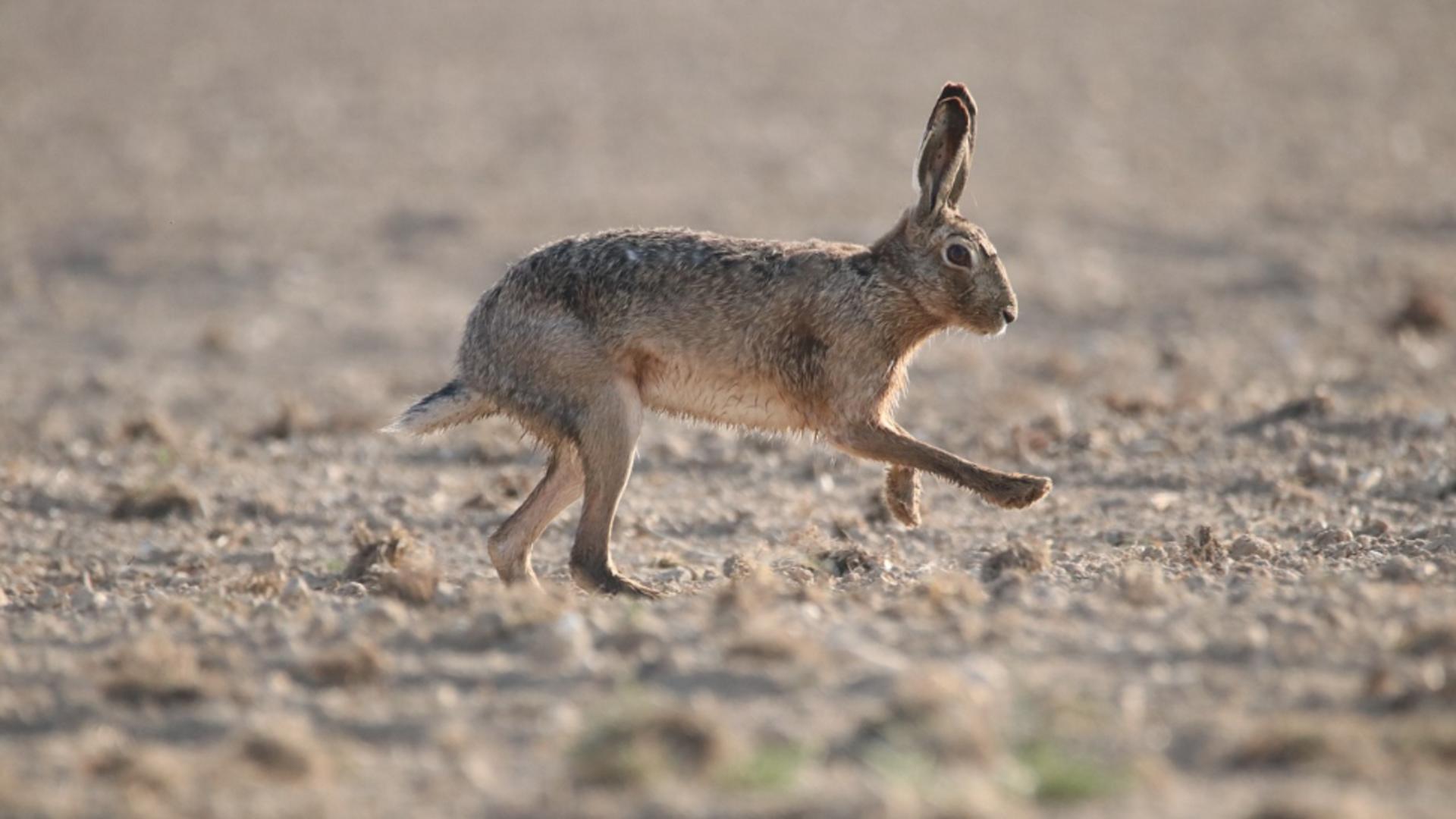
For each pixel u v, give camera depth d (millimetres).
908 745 19234
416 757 19984
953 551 34969
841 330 31797
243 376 68625
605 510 31141
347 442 49750
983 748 19062
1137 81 146375
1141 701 20828
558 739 20172
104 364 71750
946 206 32312
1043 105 136625
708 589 30953
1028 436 45781
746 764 18719
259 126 132875
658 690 21719
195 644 24938
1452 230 93000
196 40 170875
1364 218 96188
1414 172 111312
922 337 32812
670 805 18000
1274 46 162500
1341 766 18875
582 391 31031
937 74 150375
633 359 31438
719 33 172500
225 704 22062
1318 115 132375
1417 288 72938
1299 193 104312
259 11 188000
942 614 25234
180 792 19000
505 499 41219
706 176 112188
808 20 179625
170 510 40438
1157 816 17609
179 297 85750
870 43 166250
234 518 40281
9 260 93062
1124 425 47781
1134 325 74312
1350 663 22312
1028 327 74750
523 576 32219
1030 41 166375
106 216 103125
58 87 148000
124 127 132875
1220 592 26922
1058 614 25016
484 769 19328
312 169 117875
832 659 22547
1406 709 20516
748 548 36250
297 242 96375
